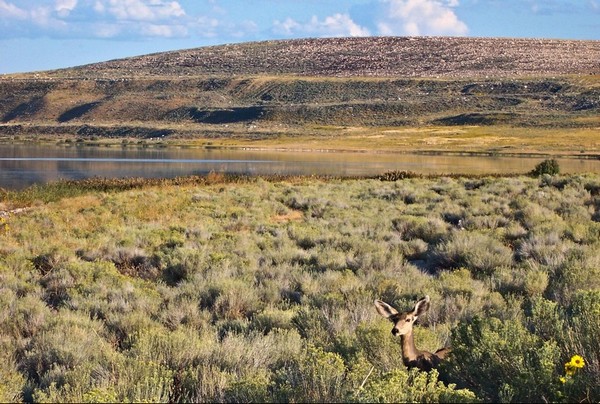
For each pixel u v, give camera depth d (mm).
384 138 176750
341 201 31797
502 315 10406
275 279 14859
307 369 6941
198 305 12602
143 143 179875
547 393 6289
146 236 21047
